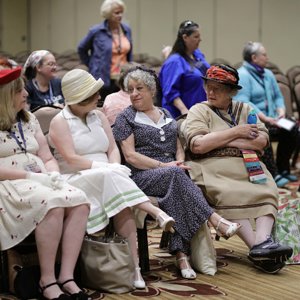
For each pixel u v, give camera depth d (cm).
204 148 347
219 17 1167
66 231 283
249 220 342
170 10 1216
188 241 326
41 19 1375
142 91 344
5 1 1367
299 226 360
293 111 727
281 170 608
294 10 1084
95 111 337
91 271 295
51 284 275
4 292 294
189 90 502
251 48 576
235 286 308
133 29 1261
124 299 285
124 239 303
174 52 509
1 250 288
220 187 343
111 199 302
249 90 570
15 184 287
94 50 638
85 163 315
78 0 1308
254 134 354
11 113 298
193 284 310
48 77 455
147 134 344
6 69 305
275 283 314
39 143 314
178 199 324
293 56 1093
